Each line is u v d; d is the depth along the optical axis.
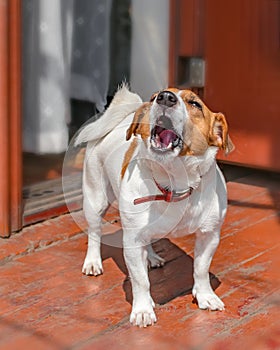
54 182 5.15
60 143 5.23
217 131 3.34
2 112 4.58
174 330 3.55
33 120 5.11
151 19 5.84
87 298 3.93
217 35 5.97
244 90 5.97
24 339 3.48
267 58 5.83
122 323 3.63
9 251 4.49
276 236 4.90
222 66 6.01
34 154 5.09
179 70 6.05
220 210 3.58
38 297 3.94
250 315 3.72
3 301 3.88
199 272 3.77
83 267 4.26
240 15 5.86
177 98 3.12
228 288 4.05
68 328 3.59
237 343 3.44
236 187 6.02
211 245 3.68
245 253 4.58
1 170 4.63
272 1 5.72
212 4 5.93
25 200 4.98
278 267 4.36
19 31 4.58
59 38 5.26
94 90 5.53
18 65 4.61
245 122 6.03
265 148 6.00
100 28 5.53
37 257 4.51
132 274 3.57
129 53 5.74
